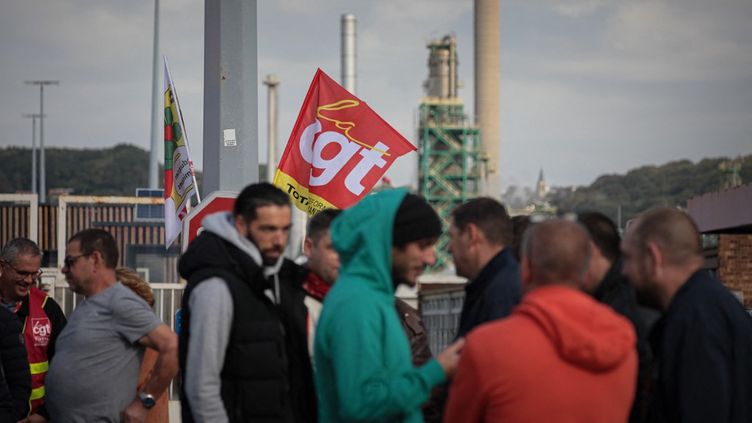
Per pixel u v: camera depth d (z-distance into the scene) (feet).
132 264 118.32
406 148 45.83
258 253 27.94
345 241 24.63
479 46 539.29
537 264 21.25
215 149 43.21
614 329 20.71
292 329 29.37
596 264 27.68
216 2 43.19
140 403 33.01
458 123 492.54
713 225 94.58
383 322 23.58
